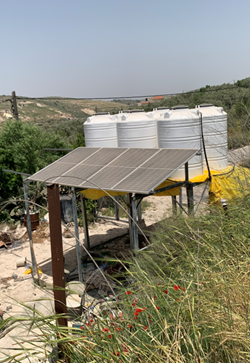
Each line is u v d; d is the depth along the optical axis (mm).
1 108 88812
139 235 9234
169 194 7840
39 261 9656
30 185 13383
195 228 4531
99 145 9945
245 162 6824
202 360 2211
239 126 7680
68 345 2736
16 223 13219
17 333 4816
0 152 14570
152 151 7414
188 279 3262
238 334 2357
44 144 15836
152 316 2783
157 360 2375
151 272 4051
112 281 7176
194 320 2604
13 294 7699
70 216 12570
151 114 8945
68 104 107938
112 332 2725
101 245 10094
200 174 7668
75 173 7539
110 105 106188
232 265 3426
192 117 7594
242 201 5227
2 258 10086
